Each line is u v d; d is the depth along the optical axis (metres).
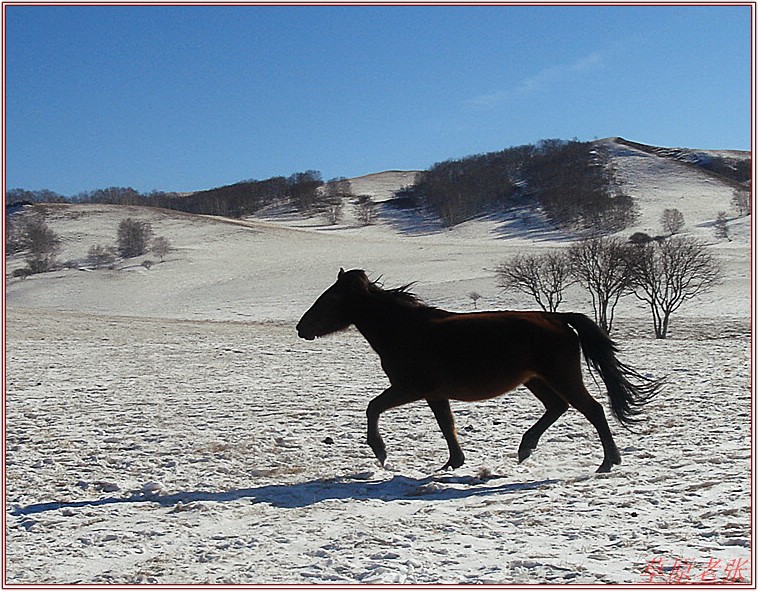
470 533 7.25
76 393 18.98
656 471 9.53
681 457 10.34
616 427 12.97
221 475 10.64
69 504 9.27
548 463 10.73
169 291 94.31
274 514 8.52
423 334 10.25
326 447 12.20
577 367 9.97
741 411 13.81
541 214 169.62
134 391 19.23
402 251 116.81
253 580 6.28
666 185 192.75
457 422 13.95
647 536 6.84
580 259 68.00
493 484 9.59
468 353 10.02
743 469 9.24
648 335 51.22
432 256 108.62
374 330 10.54
